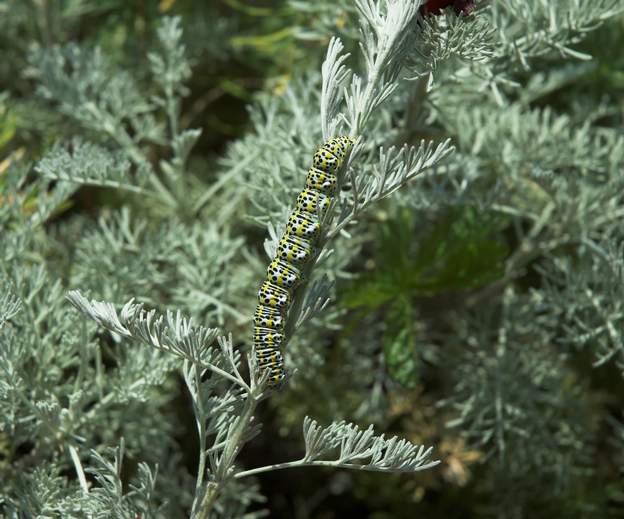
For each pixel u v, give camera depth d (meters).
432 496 0.43
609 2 0.33
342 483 0.45
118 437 0.36
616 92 0.43
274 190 0.35
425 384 0.42
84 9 0.46
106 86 0.40
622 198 0.38
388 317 0.37
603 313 0.35
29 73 0.41
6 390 0.32
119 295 0.35
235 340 0.38
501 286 0.39
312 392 0.39
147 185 0.42
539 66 0.41
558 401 0.38
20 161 0.39
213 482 0.31
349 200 0.31
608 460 0.41
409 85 0.35
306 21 0.42
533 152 0.37
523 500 0.39
